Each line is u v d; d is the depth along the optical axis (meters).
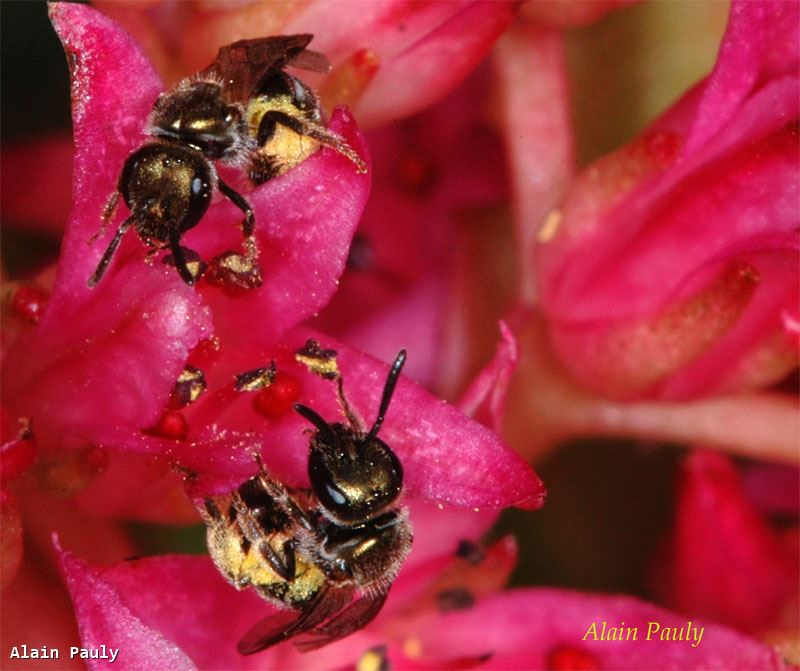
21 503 0.06
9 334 0.06
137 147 0.06
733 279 0.06
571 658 0.06
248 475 0.06
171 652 0.06
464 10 0.06
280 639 0.06
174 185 0.06
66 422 0.06
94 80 0.06
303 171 0.06
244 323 0.06
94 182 0.06
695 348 0.06
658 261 0.06
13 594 0.06
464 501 0.06
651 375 0.06
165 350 0.06
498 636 0.06
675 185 0.06
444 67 0.06
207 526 0.06
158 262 0.06
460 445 0.06
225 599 0.06
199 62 0.06
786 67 0.06
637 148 0.06
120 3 0.06
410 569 0.06
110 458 0.06
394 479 0.06
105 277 0.06
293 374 0.06
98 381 0.06
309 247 0.06
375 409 0.06
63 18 0.06
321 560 0.06
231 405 0.06
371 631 0.06
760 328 0.06
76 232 0.06
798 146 0.06
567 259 0.06
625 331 0.06
